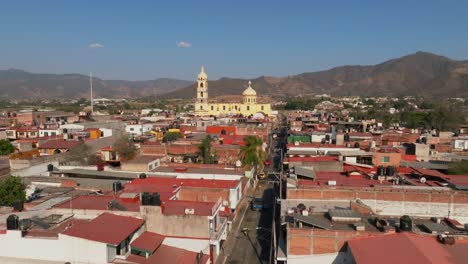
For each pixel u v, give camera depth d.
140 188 58.12
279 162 114.06
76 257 37.53
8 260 38.28
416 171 66.94
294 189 53.81
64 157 84.81
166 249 42.47
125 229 40.25
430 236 39.88
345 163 75.00
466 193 49.94
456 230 42.19
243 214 69.44
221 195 60.41
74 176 71.31
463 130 159.62
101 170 73.69
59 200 51.56
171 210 46.28
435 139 104.81
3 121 159.50
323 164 70.50
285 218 45.78
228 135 121.62
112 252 38.34
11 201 52.06
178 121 174.88
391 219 45.28
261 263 50.34
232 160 91.88
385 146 92.31
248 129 135.38
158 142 104.25
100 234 38.28
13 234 38.12
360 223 41.94
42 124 143.12
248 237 59.03
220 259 51.06
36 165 76.56
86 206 46.56
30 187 59.12
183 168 75.81
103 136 115.56
